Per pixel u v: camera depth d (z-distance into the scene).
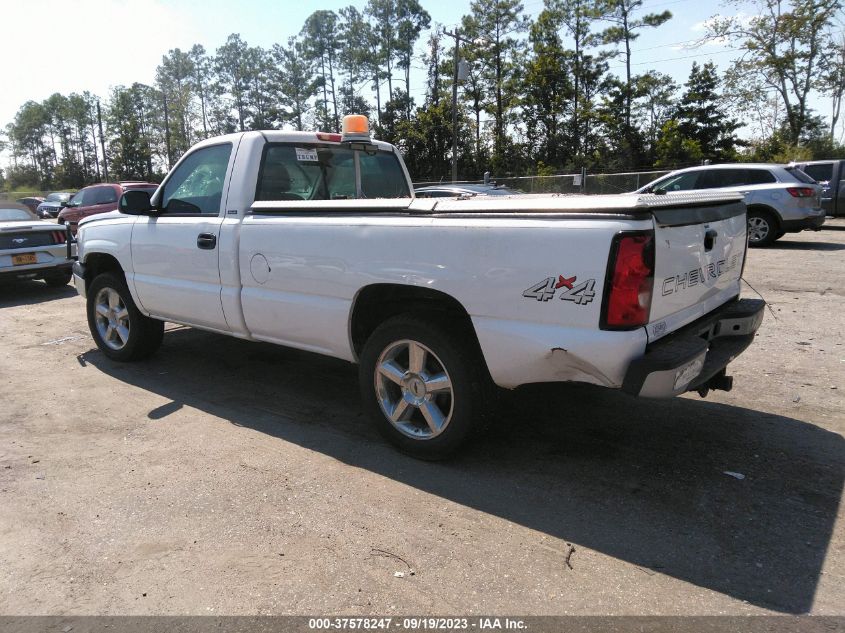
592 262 2.79
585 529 2.91
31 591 2.57
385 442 3.94
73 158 95.19
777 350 5.62
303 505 3.19
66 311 8.46
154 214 4.98
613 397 4.58
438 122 51.56
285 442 3.96
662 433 3.95
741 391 4.65
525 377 3.14
